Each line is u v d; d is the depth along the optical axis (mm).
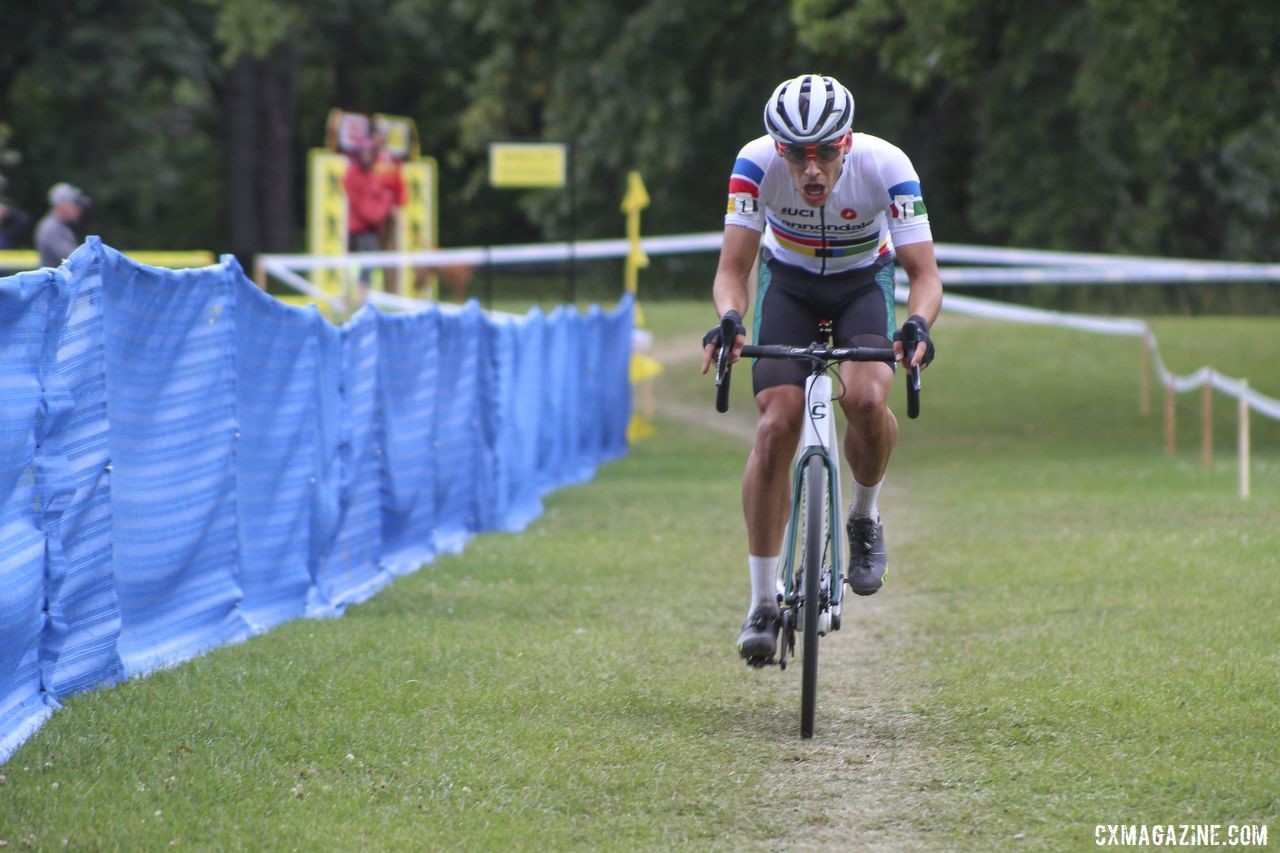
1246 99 58000
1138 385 71875
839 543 17141
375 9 145875
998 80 94750
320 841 12852
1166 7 54656
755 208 17078
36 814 12984
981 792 14367
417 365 29328
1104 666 18547
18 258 56938
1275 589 23141
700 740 16266
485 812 13781
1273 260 121000
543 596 25250
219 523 20453
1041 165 101000
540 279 127188
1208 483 42250
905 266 16969
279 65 146750
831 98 15789
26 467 15406
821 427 16609
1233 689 16938
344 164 78125
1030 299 108438
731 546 31297
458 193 171875
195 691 17031
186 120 149750
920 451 55656
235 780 14172
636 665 19859
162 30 129875
